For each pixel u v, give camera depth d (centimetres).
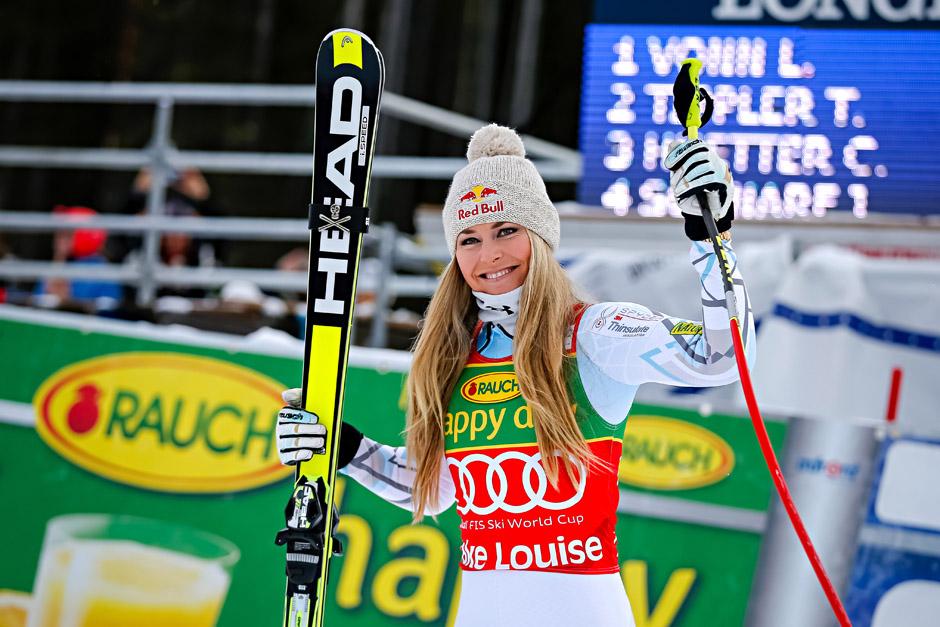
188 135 4034
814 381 1708
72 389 1678
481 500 878
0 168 3978
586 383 875
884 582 1441
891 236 1905
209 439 1636
